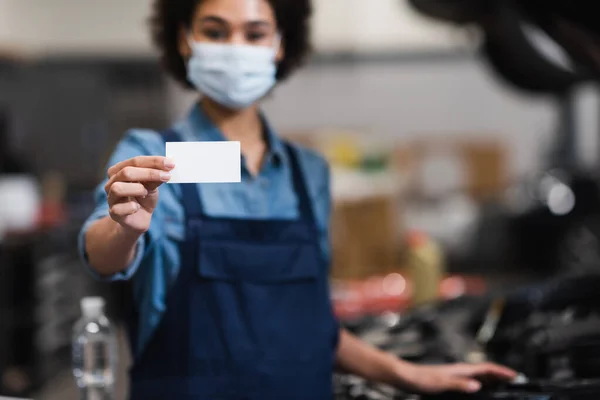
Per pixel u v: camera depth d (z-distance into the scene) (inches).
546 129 299.3
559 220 249.8
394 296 131.0
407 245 130.3
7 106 269.6
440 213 271.3
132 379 61.0
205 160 50.3
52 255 207.3
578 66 89.1
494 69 100.3
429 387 64.9
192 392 59.2
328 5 296.4
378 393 69.3
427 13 94.8
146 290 60.0
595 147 295.0
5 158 251.4
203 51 62.0
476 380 65.8
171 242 59.8
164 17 66.3
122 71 288.0
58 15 285.7
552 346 67.8
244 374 59.8
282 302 61.4
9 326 187.8
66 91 283.7
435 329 85.7
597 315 78.7
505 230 259.9
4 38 281.9
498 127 300.0
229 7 61.9
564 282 85.2
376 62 298.2
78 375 75.5
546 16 81.7
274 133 66.4
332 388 67.0
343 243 192.4
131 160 49.7
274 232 62.3
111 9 287.0
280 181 64.9
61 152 281.1
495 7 83.7
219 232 60.8
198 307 59.8
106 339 74.9
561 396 57.9
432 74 298.2
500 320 81.5
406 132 299.1
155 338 60.2
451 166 281.9
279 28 65.6
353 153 204.7
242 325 60.1
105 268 55.7
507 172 281.7
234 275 60.3
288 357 60.9
